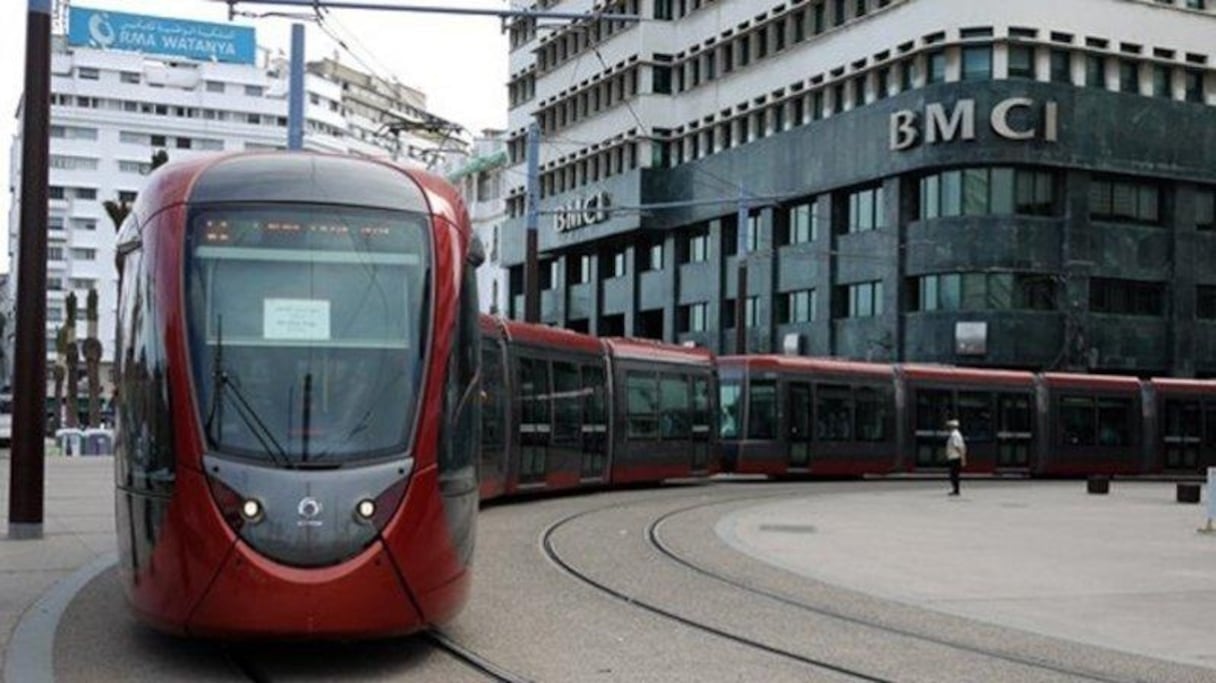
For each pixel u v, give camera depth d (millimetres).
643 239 68750
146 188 10117
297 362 8992
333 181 9695
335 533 8539
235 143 129250
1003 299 49844
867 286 53938
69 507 20438
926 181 51562
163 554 8719
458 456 9391
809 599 13070
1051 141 49594
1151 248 52531
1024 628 11609
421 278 9508
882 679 9289
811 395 34781
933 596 13508
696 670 9414
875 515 23625
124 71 125438
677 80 66625
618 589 13289
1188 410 42344
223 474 8562
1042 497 30344
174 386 8875
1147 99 51906
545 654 9820
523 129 80062
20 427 15898
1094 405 40438
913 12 51531
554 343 25188
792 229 58125
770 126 59750
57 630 10250
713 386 31516
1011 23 49750
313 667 9219
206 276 9156
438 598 9039
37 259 16078
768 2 59812
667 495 27484
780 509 24359
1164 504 28172
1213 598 13570
